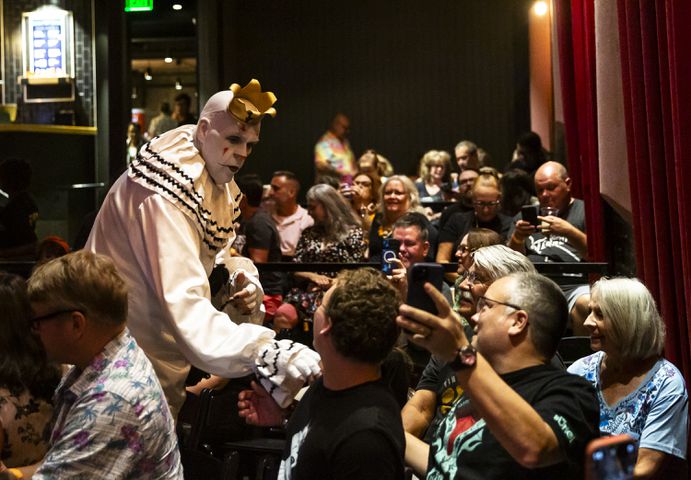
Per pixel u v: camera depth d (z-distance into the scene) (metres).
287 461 2.32
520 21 13.90
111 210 3.36
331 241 6.09
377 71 14.31
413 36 14.22
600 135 4.79
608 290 3.22
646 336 3.18
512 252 3.12
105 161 12.34
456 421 2.44
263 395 3.02
